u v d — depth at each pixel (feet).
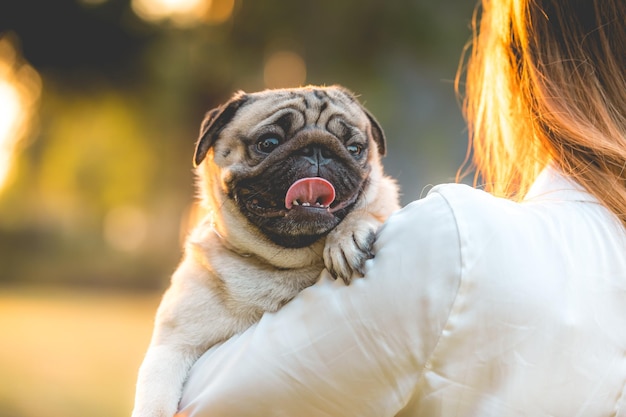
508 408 6.48
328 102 10.92
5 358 37.50
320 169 9.90
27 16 67.72
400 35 69.97
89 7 68.33
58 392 30.96
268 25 70.08
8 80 73.10
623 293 6.83
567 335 6.57
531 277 6.66
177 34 71.26
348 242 7.72
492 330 6.59
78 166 86.74
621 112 7.66
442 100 71.87
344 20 69.62
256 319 9.61
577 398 6.54
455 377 6.63
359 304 7.00
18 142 83.71
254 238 9.77
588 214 7.18
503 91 8.98
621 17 7.79
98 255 90.22
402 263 6.95
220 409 7.30
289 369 7.11
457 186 7.29
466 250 6.72
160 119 73.46
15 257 87.86
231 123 11.10
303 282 9.53
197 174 12.15
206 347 9.77
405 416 6.91
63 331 46.29
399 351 6.79
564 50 7.99
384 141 11.78
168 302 10.28
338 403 6.99
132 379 34.06
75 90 74.64
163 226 85.81
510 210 7.05
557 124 7.72
